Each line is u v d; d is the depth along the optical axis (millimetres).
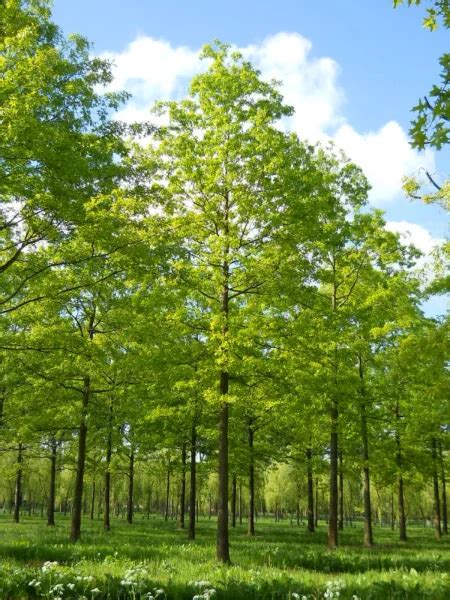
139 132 12922
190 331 14531
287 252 13867
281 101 14594
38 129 9906
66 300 15055
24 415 19391
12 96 9727
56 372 16781
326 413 18984
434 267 15484
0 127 9844
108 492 28391
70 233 12367
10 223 12336
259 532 31781
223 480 13578
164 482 55000
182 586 7738
